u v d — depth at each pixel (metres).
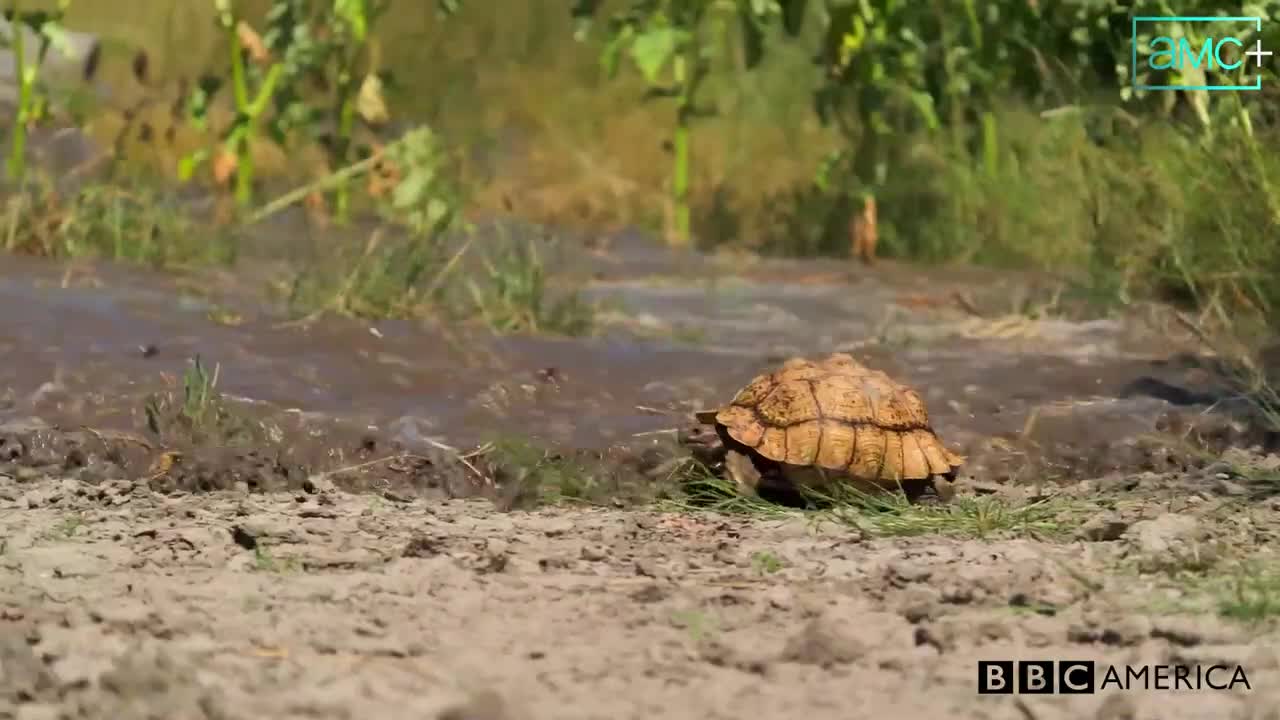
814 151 25.39
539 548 8.98
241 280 16.77
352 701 6.05
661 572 8.44
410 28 27.28
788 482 10.43
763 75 26.42
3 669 6.38
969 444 11.96
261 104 22.06
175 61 27.14
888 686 6.52
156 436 11.25
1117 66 19.31
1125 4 19.70
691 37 23.09
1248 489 10.62
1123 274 17.12
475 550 8.91
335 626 7.24
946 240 21.70
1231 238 15.09
